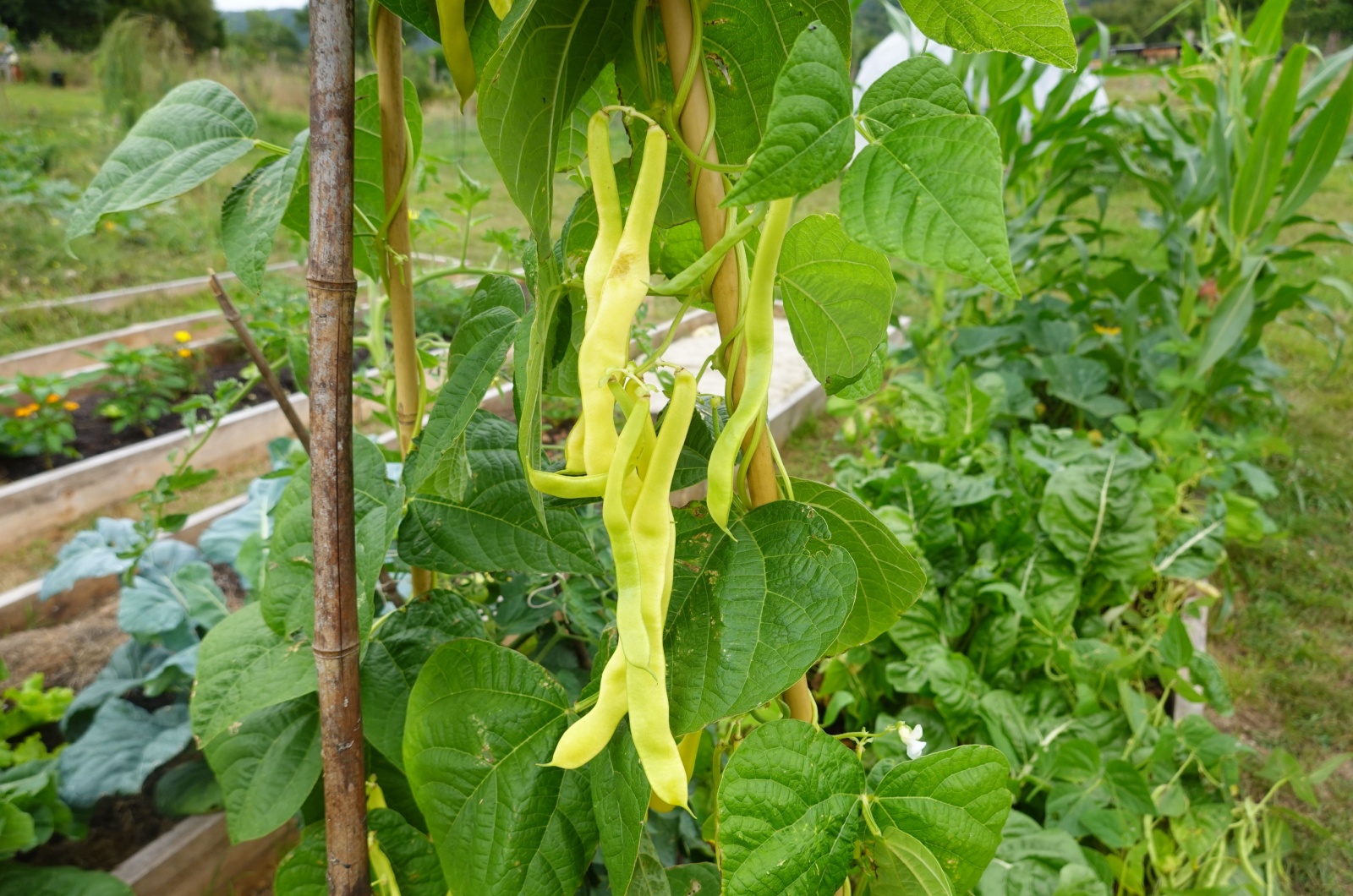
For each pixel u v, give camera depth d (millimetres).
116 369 2760
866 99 359
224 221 581
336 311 490
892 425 2252
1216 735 1280
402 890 639
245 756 684
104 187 585
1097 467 1575
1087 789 1183
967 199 325
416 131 689
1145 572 1535
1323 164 2146
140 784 1172
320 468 509
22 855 1230
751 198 320
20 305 3559
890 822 490
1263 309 2398
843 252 517
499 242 1108
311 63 463
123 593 1396
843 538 552
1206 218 2525
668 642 466
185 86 619
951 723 1280
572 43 449
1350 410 3129
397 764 620
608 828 486
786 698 574
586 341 406
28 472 2580
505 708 548
